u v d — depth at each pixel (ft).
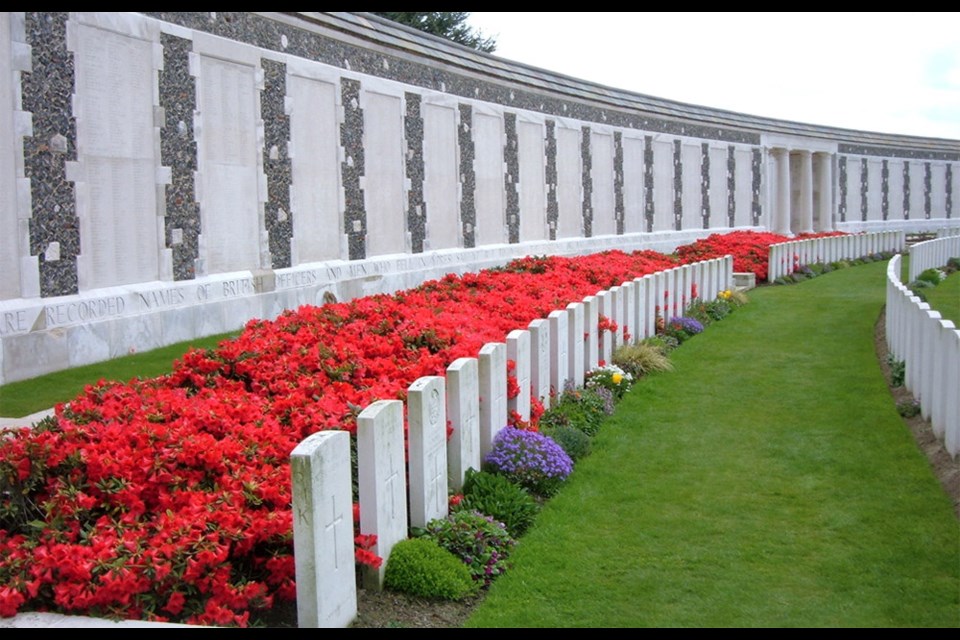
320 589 14.79
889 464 25.68
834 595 17.57
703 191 112.68
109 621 13.52
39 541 15.48
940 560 19.06
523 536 20.89
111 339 35.99
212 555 14.58
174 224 40.29
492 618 16.56
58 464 17.51
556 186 84.48
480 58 71.61
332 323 30.66
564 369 32.12
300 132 49.78
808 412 32.19
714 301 59.77
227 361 25.22
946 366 25.90
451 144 67.46
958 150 162.81
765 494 23.59
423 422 19.39
